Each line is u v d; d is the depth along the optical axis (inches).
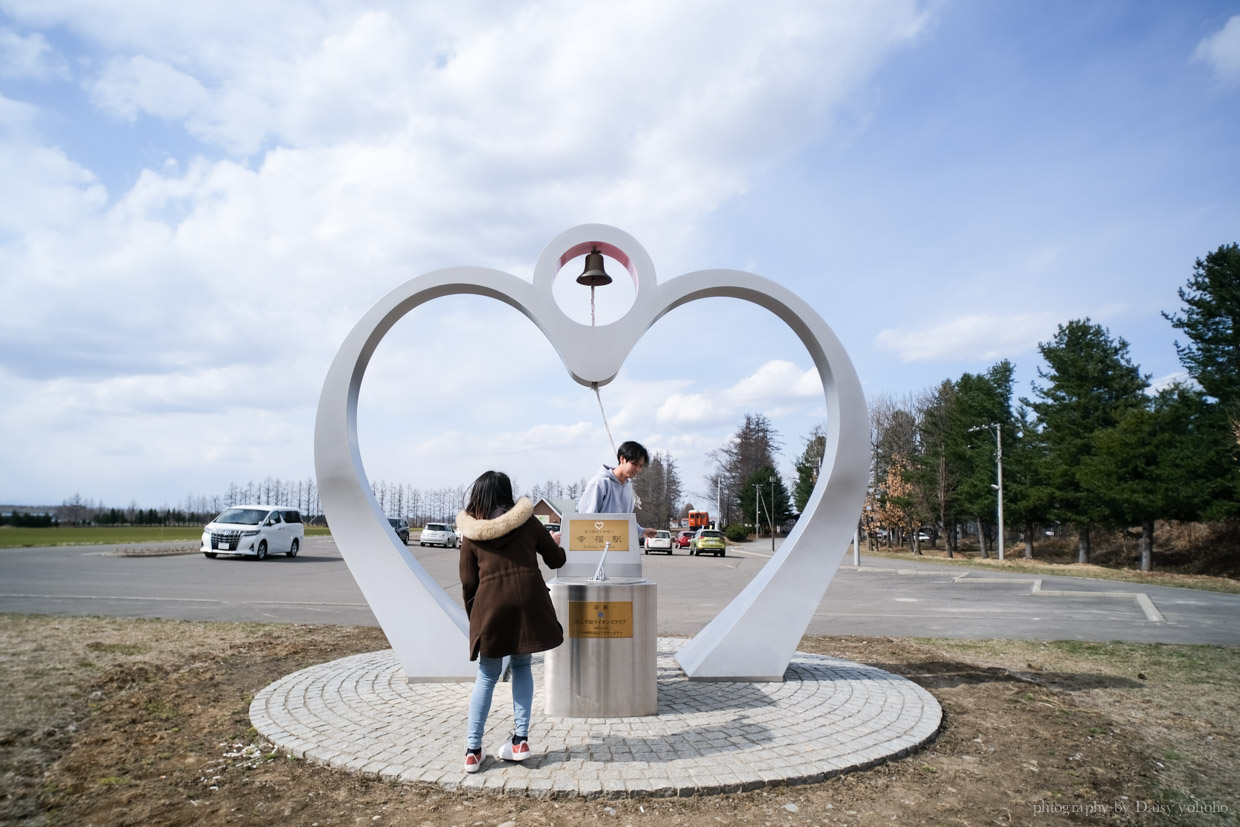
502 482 167.5
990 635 365.4
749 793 142.3
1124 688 242.7
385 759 153.5
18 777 147.0
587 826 126.9
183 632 313.4
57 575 569.0
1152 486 1068.5
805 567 232.7
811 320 237.5
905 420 1911.9
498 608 150.1
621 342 225.9
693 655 243.6
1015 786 151.6
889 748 165.2
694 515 2164.1
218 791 141.2
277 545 853.8
